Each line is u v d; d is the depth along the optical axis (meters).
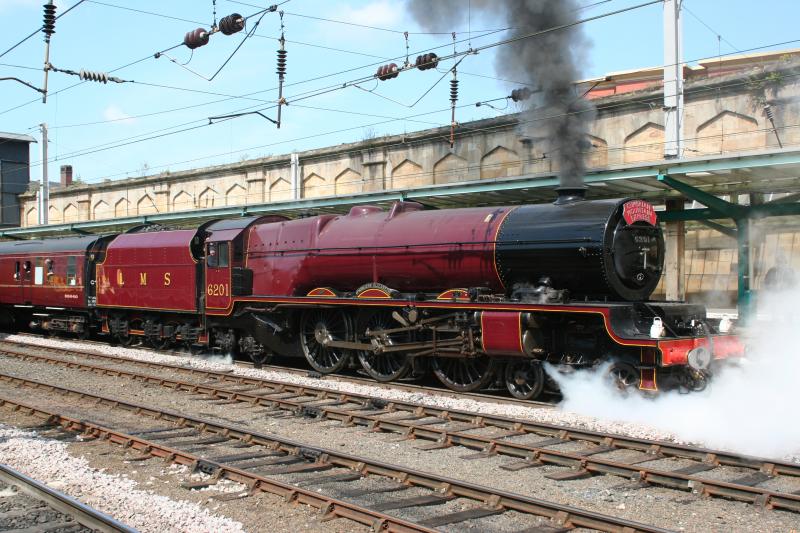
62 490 7.41
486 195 19.92
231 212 26.62
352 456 8.20
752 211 17.39
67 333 25.36
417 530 5.97
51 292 24.03
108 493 7.30
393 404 11.59
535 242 12.16
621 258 11.72
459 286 13.45
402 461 8.65
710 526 6.37
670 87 19.52
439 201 21.30
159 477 7.98
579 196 12.94
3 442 9.47
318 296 15.54
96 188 43.44
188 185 37.81
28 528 6.24
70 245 23.39
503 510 6.77
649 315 11.69
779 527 6.32
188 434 10.12
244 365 17.62
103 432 9.85
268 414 11.52
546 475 7.86
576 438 9.43
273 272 16.88
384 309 14.36
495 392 13.35
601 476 7.93
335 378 14.99
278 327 16.30
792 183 17.42
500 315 11.94
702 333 11.70
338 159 30.73
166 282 19.31
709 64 29.27
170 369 16.80
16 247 26.39
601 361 11.60
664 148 19.88
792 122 19.31
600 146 23.19
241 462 8.57
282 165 33.00
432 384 14.63
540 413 10.91
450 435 9.40
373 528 6.25
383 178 29.02
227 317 17.75
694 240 23.41
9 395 13.61
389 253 14.29
